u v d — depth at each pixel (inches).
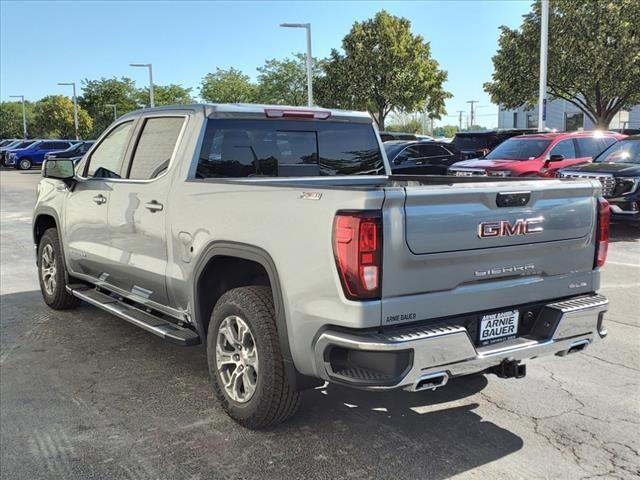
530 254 139.2
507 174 524.1
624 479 128.0
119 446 142.3
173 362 197.2
